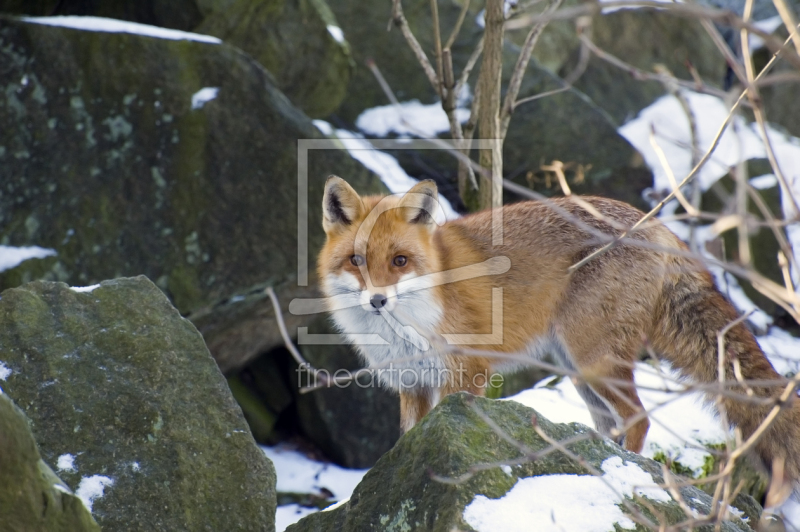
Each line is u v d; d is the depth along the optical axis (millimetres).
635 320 8430
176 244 11008
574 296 8625
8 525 4461
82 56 11180
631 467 5766
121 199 10969
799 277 4324
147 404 6254
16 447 4508
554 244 8711
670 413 9250
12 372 6105
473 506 5148
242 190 11336
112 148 11078
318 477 11828
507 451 5621
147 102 11250
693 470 8359
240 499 6230
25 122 10883
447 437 5547
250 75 11758
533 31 10156
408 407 8773
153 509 5910
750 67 3818
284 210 11422
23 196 10711
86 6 13203
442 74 10586
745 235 3639
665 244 8492
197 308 10859
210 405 6465
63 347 6312
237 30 13555
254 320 11383
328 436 12281
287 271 11242
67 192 10844
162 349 6535
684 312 8352
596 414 8766
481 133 9867
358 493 5871
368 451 12297
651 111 18297
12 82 10930
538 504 5250
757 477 8961
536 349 9070
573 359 8758
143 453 6094
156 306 6781
